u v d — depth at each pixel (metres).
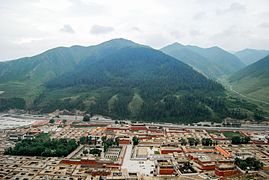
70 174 193.50
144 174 198.25
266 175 192.75
